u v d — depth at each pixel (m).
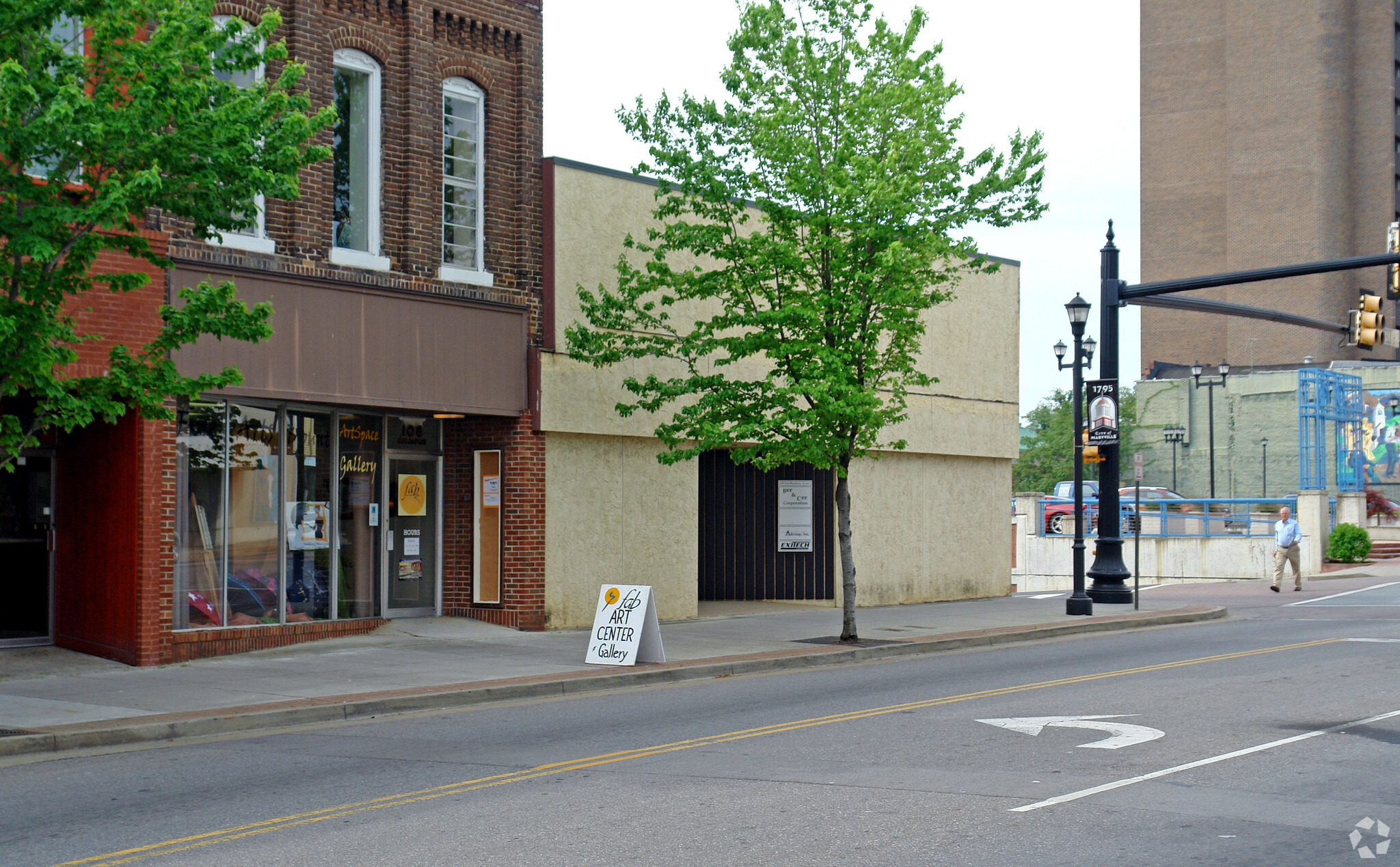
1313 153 91.44
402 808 8.57
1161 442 73.88
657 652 16.56
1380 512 49.72
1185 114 98.44
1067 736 11.05
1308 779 9.12
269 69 18.09
